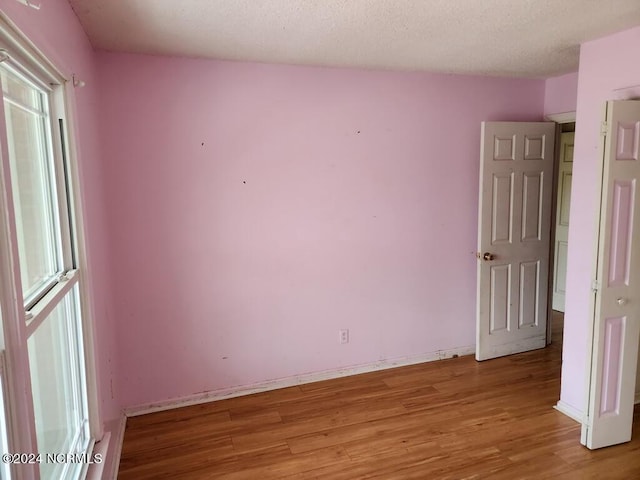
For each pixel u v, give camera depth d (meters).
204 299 3.22
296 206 3.38
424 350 3.96
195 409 3.18
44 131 1.85
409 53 3.01
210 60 3.06
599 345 2.55
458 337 4.08
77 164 2.00
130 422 3.03
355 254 3.61
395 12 2.24
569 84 3.80
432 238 3.86
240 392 3.38
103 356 2.46
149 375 3.14
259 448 2.71
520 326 4.09
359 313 3.68
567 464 2.51
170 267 3.11
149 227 3.04
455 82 3.76
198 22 2.33
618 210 2.48
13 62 1.39
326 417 3.05
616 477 2.39
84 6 2.07
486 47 2.90
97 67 2.82
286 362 3.50
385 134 3.58
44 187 1.86
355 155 3.51
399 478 2.42
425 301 3.91
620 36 2.63
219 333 3.29
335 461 2.58
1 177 1.06
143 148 2.97
